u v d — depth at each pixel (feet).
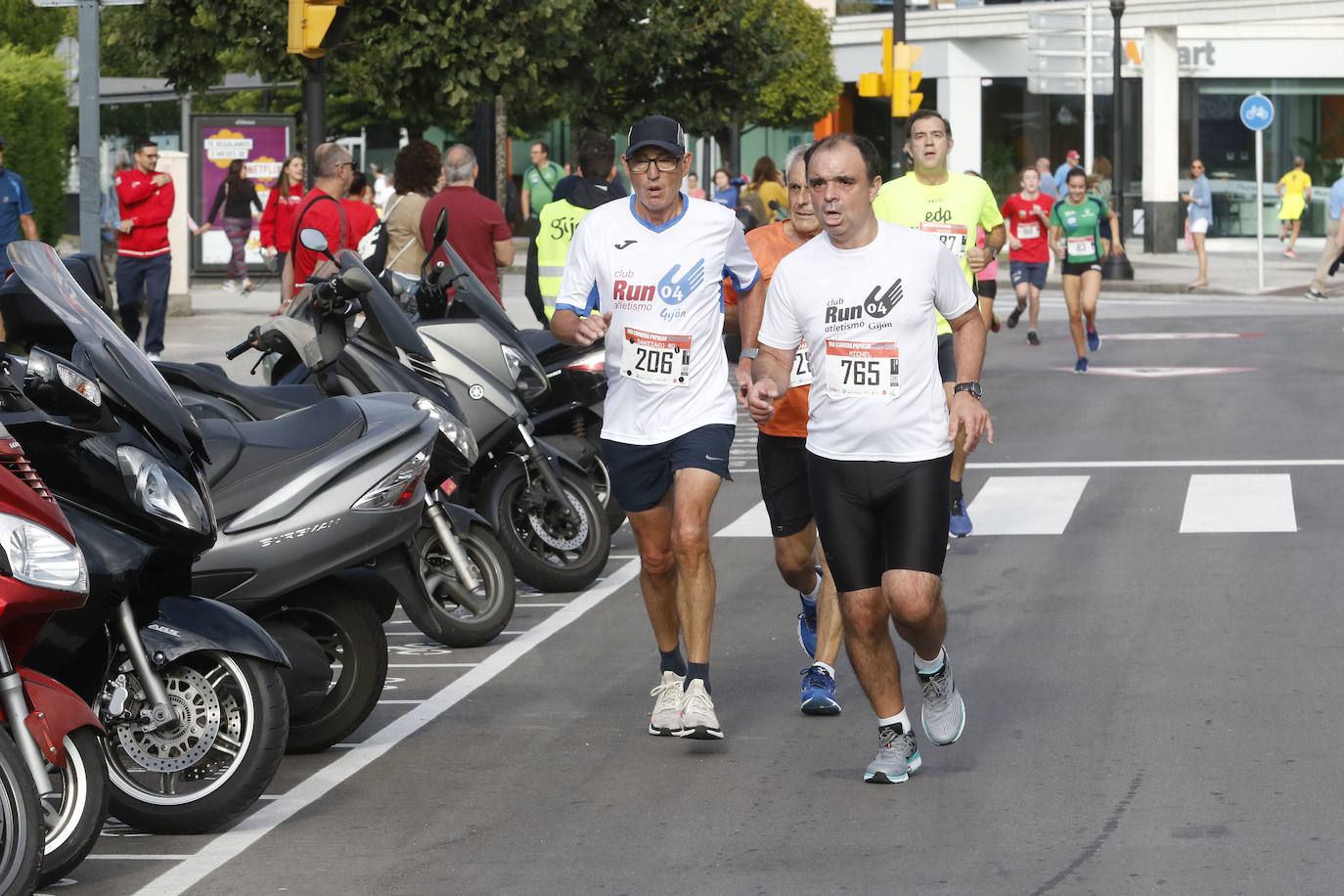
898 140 115.14
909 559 27.66
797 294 28.14
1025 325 119.44
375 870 24.94
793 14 203.41
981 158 212.43
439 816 27.32
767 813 26.99
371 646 31.07
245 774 26.45
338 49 88.43
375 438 30.89
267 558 29.66
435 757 30.60
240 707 26.78
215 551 29.37
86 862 25.57
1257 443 65.41
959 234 41.45
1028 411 76.02
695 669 30.66
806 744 30.83
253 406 36.42
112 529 24.64
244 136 139.33
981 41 210.38
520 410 42.37
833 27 219.20
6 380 24.40
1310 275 162.50
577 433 49.08
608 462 31.71
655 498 31.55
